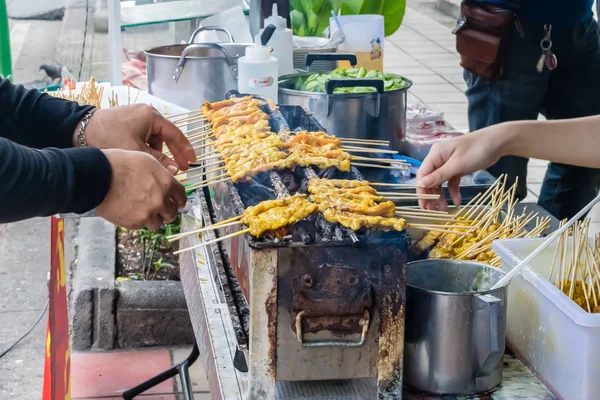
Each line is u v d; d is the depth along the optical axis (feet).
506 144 7.10
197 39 13.33
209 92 11.27
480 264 5.98
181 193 5.69
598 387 5.34
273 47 11.98
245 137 7.88
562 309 5.44
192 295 8.08
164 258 13.79
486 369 5.49
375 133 9.91
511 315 6.25
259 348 5.31
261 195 6.60
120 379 11.63
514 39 12.89
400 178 8.70
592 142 7.18
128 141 7.07
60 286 8.92
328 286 5.24
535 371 5.90
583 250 6.60
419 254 7.40
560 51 12.99
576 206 13.91
